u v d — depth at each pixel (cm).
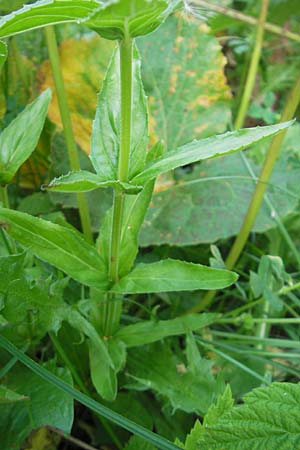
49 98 38
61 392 35
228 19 68
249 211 48
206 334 48
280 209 55
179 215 54
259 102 73
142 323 41
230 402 31
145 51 60
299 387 31
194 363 40
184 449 31
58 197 52
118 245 35
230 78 76
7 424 35
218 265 45
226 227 53
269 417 30
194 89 60
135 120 33
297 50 79
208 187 56
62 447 41
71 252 36
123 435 41
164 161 32
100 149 34
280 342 44
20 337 38
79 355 42
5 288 35
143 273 36
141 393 43
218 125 60
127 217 37
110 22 25
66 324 41
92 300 40
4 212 34
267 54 75
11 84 58
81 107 58
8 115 54
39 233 35
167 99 60
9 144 38
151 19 25
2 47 30
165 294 49
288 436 30
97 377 38
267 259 45
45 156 58
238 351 44
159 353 41
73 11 25
